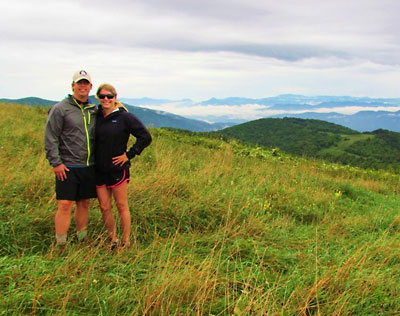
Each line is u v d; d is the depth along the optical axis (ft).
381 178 51.83
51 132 12.77
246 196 22.34
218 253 14.40
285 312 10.57
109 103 13.47
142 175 23.30
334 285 12.19
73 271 11.52
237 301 10.43
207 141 56.49
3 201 15.65
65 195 13.07
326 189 32.37
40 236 14.12
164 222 17.40
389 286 12.61
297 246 16.58
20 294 9.78
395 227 22.15
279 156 54.24
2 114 45.14
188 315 10.06
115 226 15.28
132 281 11.48
